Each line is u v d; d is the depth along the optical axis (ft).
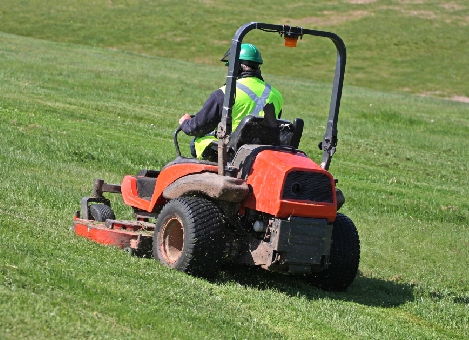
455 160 189.98
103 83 240.73
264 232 69.10
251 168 68.95
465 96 433.89
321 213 67.31
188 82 272.92
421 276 88.07
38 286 52.44
